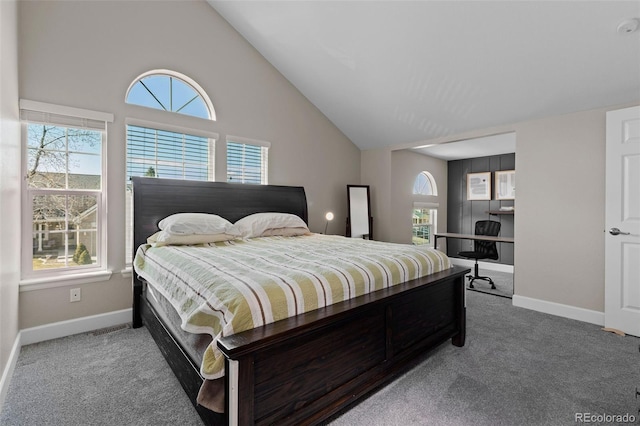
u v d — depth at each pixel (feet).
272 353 4.09
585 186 9.79
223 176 11.65
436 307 7.18
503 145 16.67
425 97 11.75
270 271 5.25
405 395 5.75
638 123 8.55
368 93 12.73
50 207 8.47
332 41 10.85
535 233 10.84
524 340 8.24
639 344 8.01
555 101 9.82
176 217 9.13
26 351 7.46
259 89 12.75
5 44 6.12
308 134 14.56
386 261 6.44
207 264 5.84
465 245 20.49
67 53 8.52
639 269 8.58
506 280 15.69
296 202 13.46
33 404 5.42
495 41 8.64
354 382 5.17
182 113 10.77
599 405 5.49
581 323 9.55
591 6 7.04
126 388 5.94
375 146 16.46
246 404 3.76
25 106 7.82
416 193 18.60
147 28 9.92
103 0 9.12
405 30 9.39
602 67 8.25
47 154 8.42
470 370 6.66
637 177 8.60
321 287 4.89
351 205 15.74
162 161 10.40
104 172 9.21
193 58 10.91
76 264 8.87
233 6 11.04
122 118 9.45
